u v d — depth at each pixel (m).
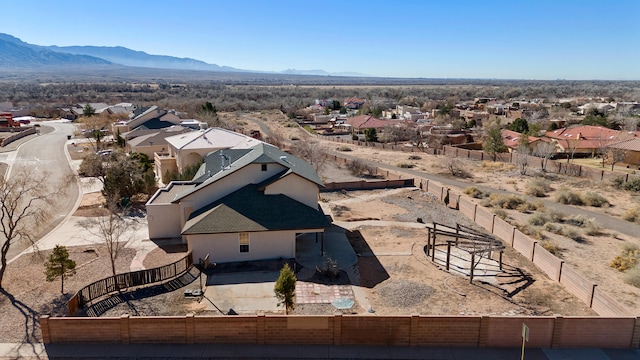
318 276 23.05
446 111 111.94
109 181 35.47
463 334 16.23
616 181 44.72
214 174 30.98
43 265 24.22
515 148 63.72
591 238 30.03
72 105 146.62
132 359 15.51
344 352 16.00
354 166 53.03
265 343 16.41
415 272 23.70
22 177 42.41
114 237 28.17
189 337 16.31
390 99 176.12
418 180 45.00
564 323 16.12
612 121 83.00
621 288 22.14
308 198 27.44
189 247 24.30
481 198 41.66
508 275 23.47
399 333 16.28
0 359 15.45
